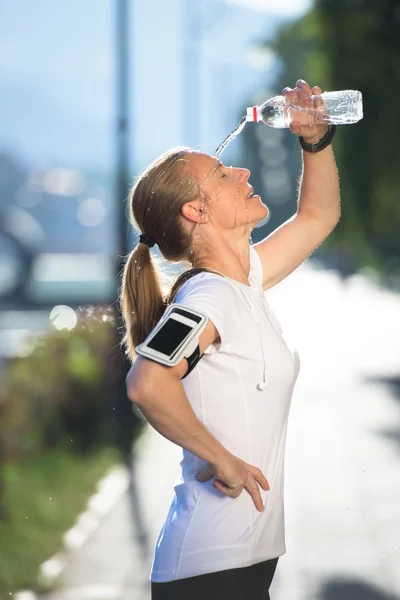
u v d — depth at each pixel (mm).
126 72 17781
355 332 35938
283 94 5113
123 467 14188
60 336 15719
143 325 4699
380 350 30250
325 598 8188
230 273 4602
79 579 8883
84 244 126750
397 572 8875
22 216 62375
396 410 18766
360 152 22453
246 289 4449
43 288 49031
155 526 10820
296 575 8859
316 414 18391
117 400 16188
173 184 4570
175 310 4184
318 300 51750
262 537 4402
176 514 4453
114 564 9352
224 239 4609
